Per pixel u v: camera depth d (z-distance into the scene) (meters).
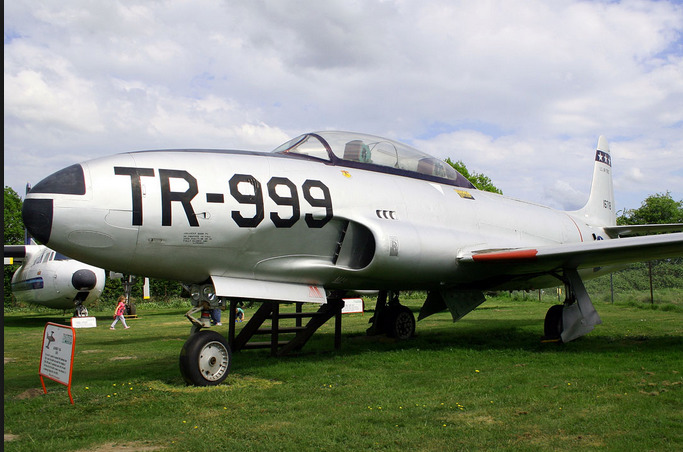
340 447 3.80
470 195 9.84
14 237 44.69
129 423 4.52
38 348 10.89
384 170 8.76
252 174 6.94
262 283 7.18
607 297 25.31
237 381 6.32
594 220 14.34
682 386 5.53
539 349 8.59
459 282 9.30
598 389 5.47
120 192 6.04
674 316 15.08
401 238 7.67
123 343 11.40
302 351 8.73
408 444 3.84
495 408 4.79
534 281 10.81
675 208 44.12
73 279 19.22
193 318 6.89
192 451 3.77
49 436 4.20
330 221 7.41
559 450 3.65
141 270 6.49
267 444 3.87
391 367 7.07
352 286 8.32
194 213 6.38
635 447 3.69
